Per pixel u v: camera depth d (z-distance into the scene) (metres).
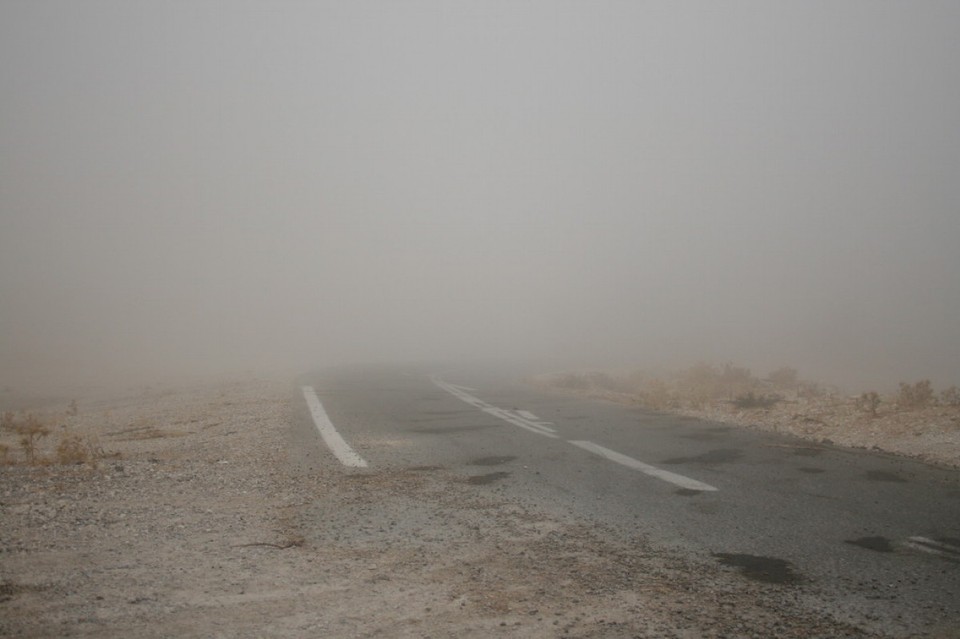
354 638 3.31
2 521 5.34
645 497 6.40
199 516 5.61
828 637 3.36
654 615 3.63
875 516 5.72
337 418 12.16
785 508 5.99
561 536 5.13
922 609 3.73
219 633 3.35
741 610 3.71
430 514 5.74
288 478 7.14
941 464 8.02
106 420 13.88
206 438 10.11
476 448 9.09
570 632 3.39
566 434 10.38
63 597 3.80
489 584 4.09
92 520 5.42
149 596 3.84
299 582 4.10
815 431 10.77
